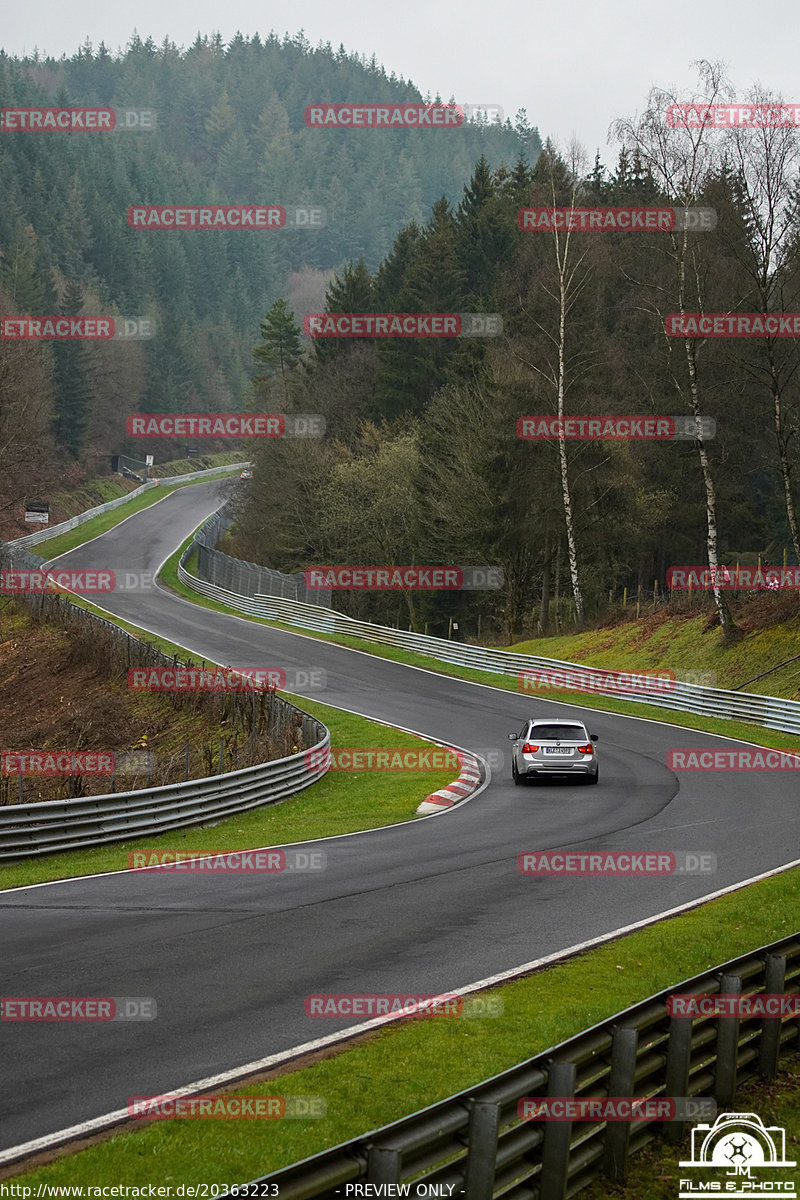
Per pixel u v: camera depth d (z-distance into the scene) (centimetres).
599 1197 802
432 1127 669
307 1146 793
